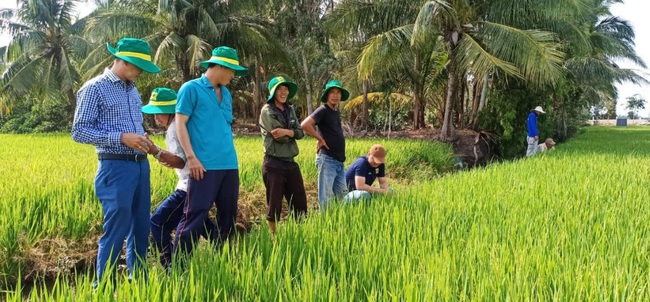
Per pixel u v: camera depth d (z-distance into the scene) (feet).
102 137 12.21
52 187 19.74
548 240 12.62
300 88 77.82
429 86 67.36
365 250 11.34
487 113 62.90
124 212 12.64
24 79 72.54
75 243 16.70
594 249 11.75
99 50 62.64
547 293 9.32
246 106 114.11
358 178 19.99
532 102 60.85
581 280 9.62
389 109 76.59
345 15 55.47
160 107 15.43
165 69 76.48
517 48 47.65
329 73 77.05
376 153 20.20
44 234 16.46
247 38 65.62
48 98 77.77
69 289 9.31
